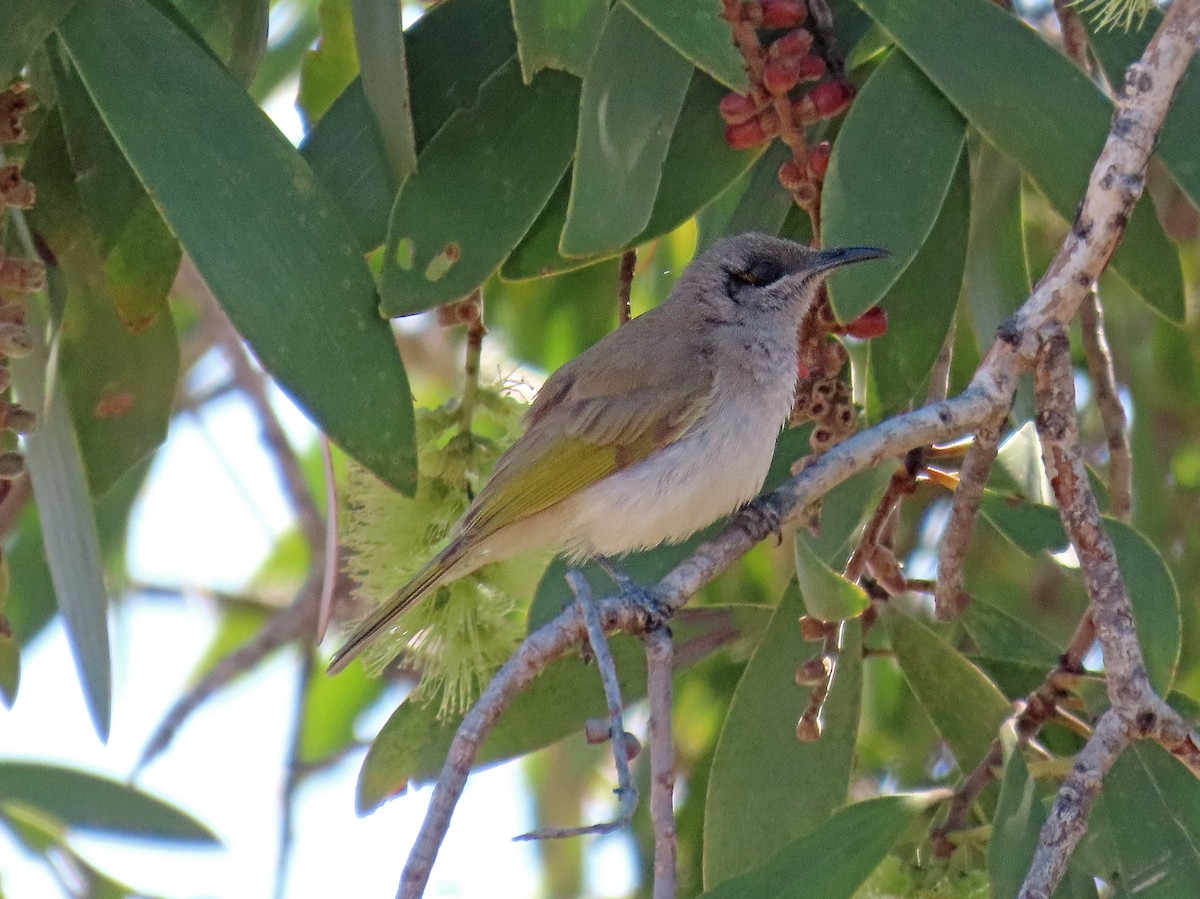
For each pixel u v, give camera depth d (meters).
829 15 7.98
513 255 8.27
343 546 8.93
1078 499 7.27
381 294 7.40
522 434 9.09
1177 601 7.32
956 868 7.52
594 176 7.29
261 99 11.51
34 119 8.41
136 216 8.35
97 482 8.63
